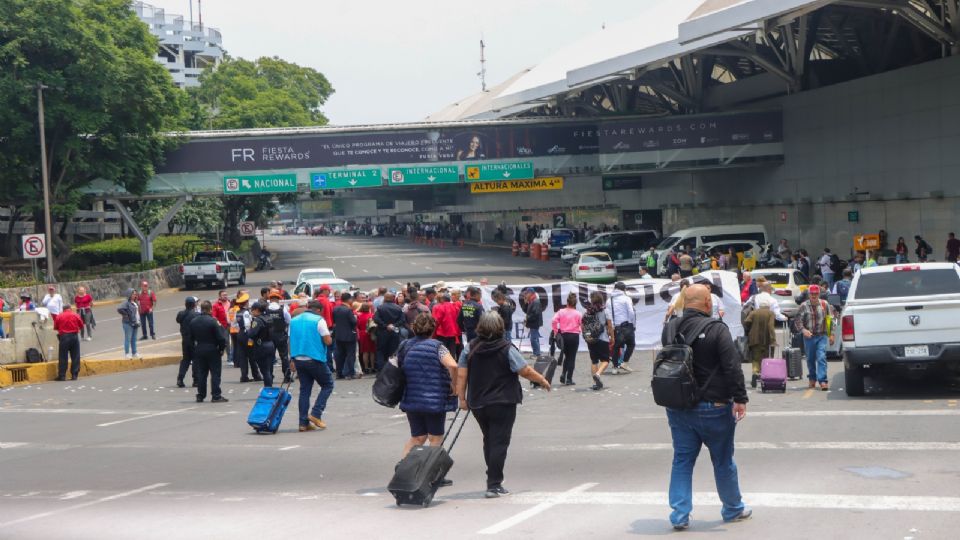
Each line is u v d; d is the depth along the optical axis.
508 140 58.12
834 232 52.03
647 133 58.00
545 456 12.32
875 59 51.12
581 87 57.56
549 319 26.73
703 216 65.19
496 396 9.66
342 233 165.38
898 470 10.23
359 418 16.94
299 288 33.41
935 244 44.66
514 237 88.31
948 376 18.94
